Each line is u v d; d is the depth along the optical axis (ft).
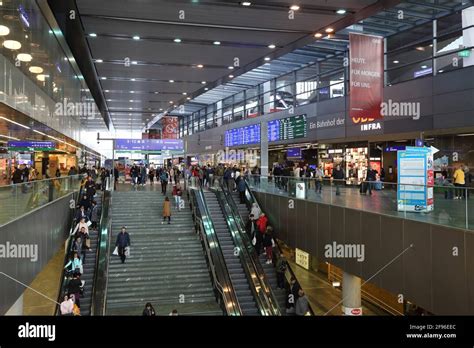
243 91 120.37
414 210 34.47
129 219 67.31
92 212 59.82
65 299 35.58
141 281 52.85
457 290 29.04
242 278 53.21
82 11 45.60
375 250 38.63
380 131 66.95
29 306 46.65
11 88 41.16
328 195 48.01
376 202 39.27
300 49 79.97
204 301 50.34
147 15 46.60
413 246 33.55
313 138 83.20
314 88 88.43
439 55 59.62
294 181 57.11
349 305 45.47
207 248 56.03
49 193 41.65
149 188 88.28
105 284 44.83
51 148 64.49
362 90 48.01
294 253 74.23
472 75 52.95
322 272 66.39
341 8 44.80
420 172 37.86
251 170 98.78
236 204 72.18
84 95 96.89
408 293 34.06
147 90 90.33
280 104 101.45
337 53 81.35
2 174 68.28
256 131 99.60
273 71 97.86
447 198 30.99
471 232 27.94
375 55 48.80
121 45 57.57
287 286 48.91
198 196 68.95
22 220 30.73
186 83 82.74
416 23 64.49
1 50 38.83
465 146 60.59
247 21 48.57
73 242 49.96
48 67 57.36
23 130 58.95
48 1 43.34
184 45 57.41
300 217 54.44
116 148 92.48
